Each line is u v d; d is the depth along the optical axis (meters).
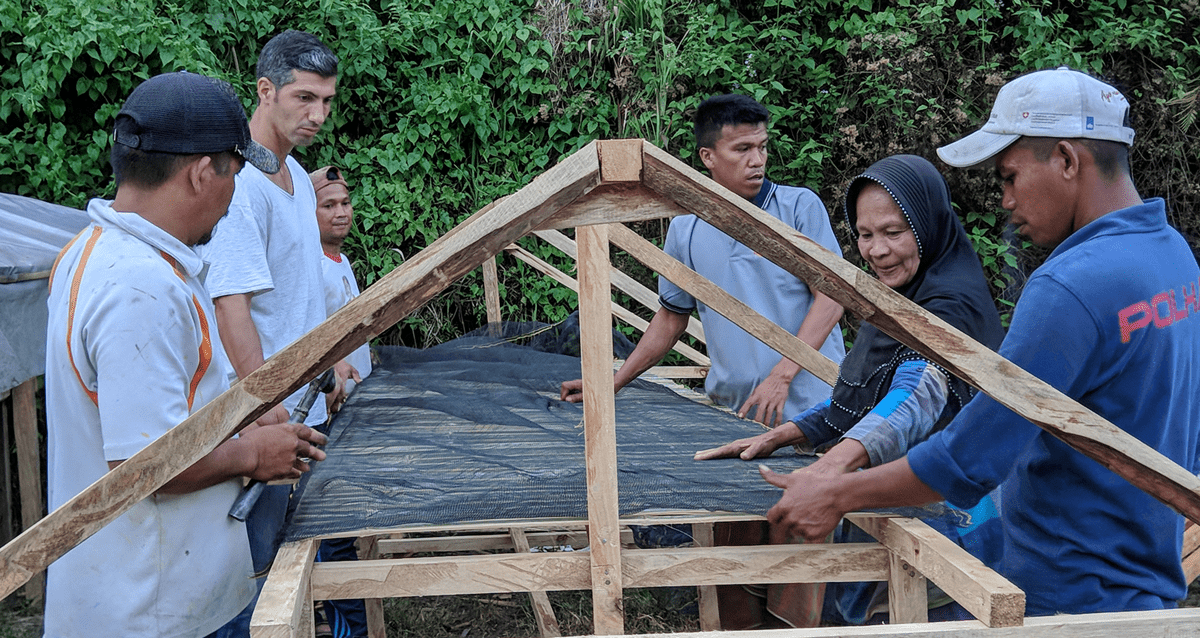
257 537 1.55
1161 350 1.27
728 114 2.87
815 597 1.87
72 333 1.33
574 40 4.75
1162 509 1.32
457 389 2.79
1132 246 1.27
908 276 1.77
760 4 4.92
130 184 1.40
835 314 2.79
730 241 2.94
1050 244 1.45
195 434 1.05
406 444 2.07
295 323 2.47
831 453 1.50
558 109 4.79
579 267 1.38
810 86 4.88
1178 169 4.99
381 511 1.53
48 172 4.15
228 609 1.50
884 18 4.74
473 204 4.82
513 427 2.27
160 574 1.40
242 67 4.57
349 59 4.54
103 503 1.04
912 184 1.73
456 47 4.71
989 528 1.62
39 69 4.05
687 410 2.57
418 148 4.66
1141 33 4.80
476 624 3.43
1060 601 1.35
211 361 1.48
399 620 3.45
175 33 4.26
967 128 4.83
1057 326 1.23
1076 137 1.32
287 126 2.47
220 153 1.41
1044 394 1.08
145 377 1.31
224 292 2.16
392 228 4.62
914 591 1.47
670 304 2.86
